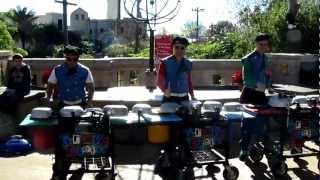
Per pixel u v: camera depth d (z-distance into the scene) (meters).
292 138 4.24
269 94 5.46
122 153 5.03
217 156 4.31
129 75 8.88
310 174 4.38
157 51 7.55
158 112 4.23
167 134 4.07
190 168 4.32
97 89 7.49
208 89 7.38
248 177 4.29
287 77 7.89
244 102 4.82
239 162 4.72
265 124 4.58
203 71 8.60
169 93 4.53
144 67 8.90
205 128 3.99
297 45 10.38
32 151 5.08
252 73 4.76
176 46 4.50
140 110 4.05
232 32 13.66
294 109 4.20
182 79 4.54
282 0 12.55
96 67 8.22
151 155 4.96
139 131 5.38
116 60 8.66
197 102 4.25
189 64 4.59
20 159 4.78
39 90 6.61
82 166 4.12
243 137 4.58
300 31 10.45
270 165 4.42
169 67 4.52
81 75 4.38
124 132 5.39
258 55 4.79
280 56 7.98
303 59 7.79
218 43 13.76
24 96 5.85
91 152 3.78
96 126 3.74
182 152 4.02
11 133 5.48
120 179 4.17
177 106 4.17
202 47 13.91
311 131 4.24
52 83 4.39
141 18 7.69
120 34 35.41
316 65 7.82
